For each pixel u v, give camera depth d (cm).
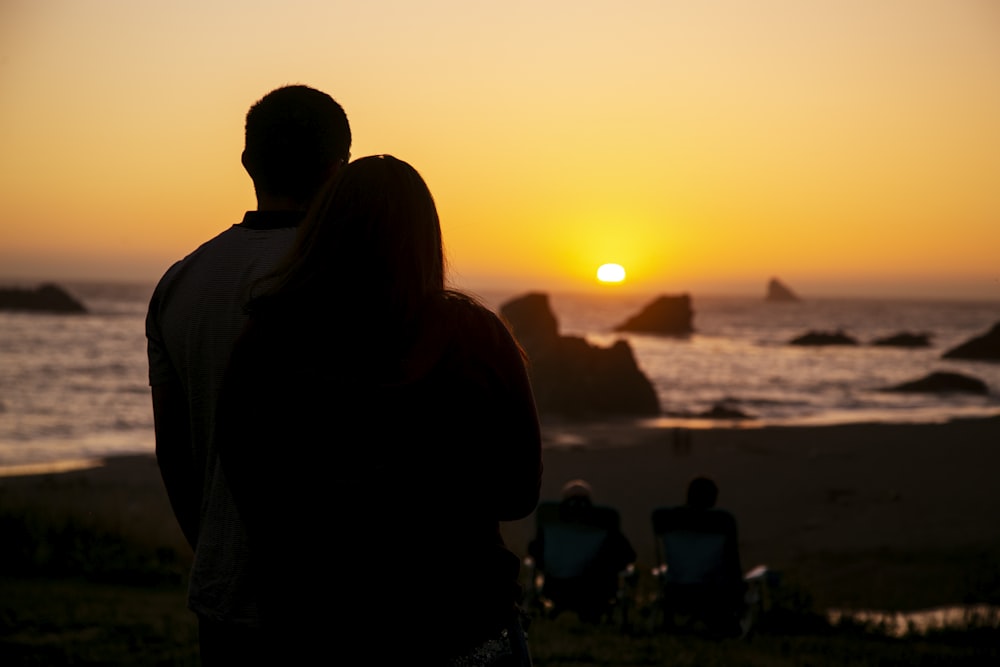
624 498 3122
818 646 880
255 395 175
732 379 10012
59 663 620
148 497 2436
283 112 210
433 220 186
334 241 180
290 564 171
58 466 3506
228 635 194
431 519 172
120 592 1030
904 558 1942
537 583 1052
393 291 177
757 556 2081
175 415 214
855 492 3131
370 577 169
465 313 182
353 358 175
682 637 937
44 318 18788
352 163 187
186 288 207
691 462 3956
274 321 179
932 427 5159
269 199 216
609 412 7012
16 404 6062
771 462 3950
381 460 172
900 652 835
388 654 169
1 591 965
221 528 197
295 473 172
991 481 3312
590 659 736
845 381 9981
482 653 175
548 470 3744
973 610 1265
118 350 11269
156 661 627
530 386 183
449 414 173
